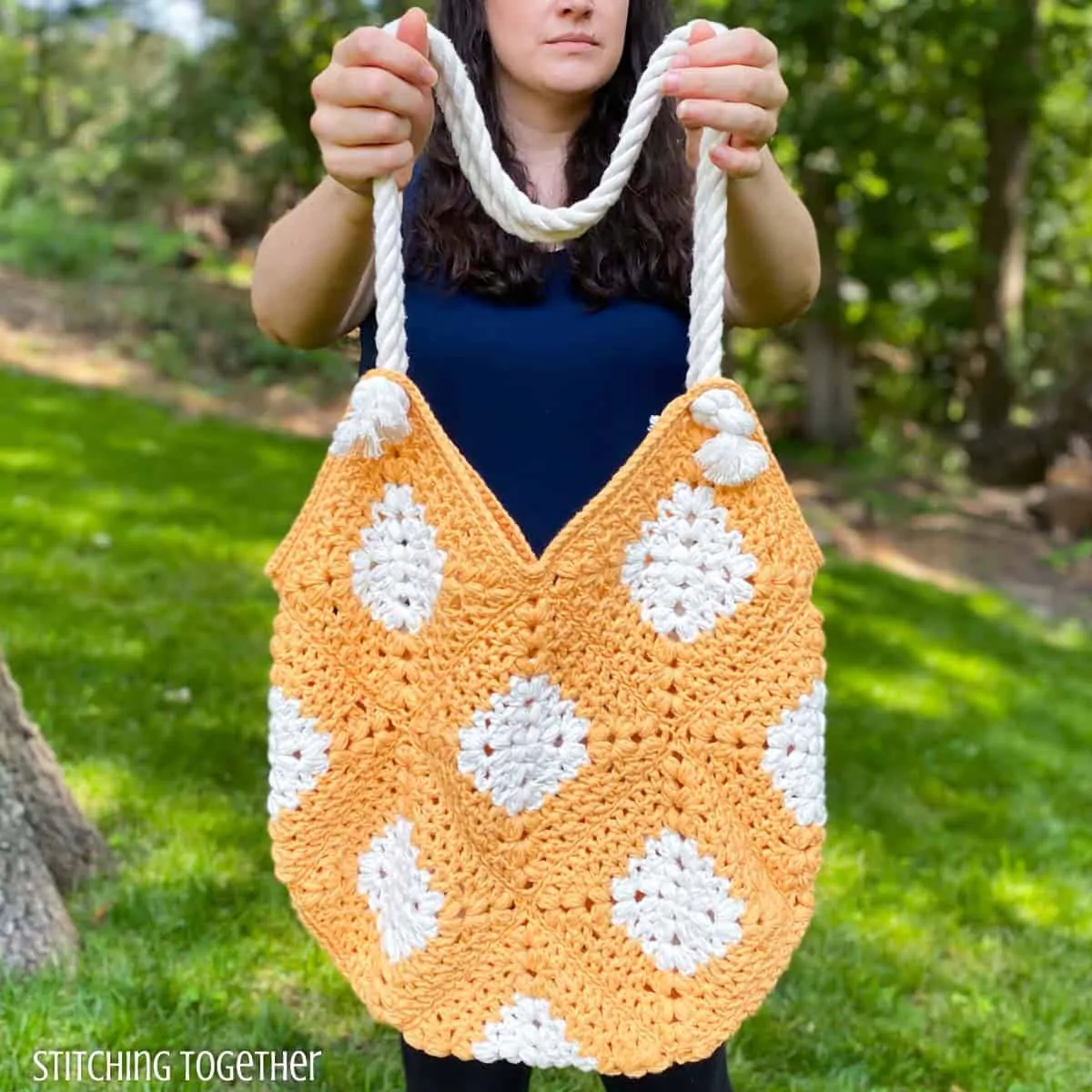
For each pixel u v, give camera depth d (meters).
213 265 12.66
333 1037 2.44
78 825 2.88
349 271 1.49
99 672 4.14
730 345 4.62
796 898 1.49
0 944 2.46
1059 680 6.35
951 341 13.48
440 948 1.44
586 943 1.46
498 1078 1.55
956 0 10.27
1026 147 12.27
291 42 10.85
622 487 1.40
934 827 4.00
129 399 8.91
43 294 10.95
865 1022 2.71
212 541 5.96
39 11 14.80
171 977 2.51
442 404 1.48
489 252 1.46
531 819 1.45
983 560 9.41
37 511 6.01
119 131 12.20
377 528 1.45
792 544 1.46
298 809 1.49
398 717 1.46
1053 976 3.05
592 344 1.46
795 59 10.38
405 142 1.34
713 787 1.46
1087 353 11.99
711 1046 1.45
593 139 1.53
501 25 1.45
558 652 1.42
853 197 11.45
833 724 4.96
